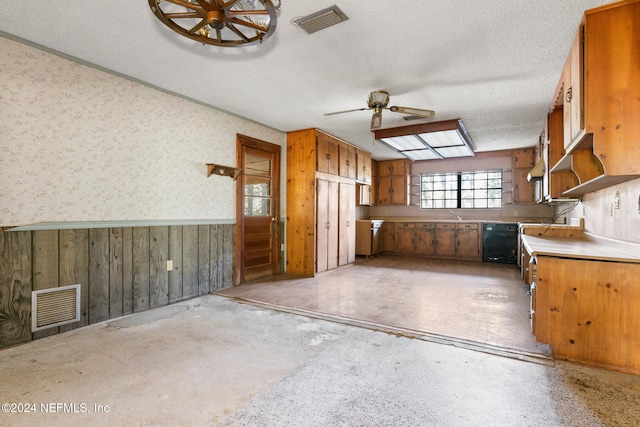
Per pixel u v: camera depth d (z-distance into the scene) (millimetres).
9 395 1747
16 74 2404
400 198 7621
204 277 3861
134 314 3111
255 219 4648
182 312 3182
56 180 2621
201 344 2416
